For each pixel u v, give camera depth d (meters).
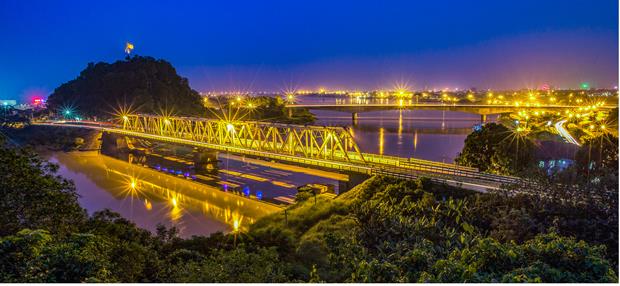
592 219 29.25
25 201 24.00
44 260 15.56
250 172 93.19
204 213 62.75
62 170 99.25
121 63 191.38
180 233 53.72
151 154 125.00
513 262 16.53
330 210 48.28
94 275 15.98
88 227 29.58
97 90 178.50
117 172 96.94
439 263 16.02
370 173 57.62
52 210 25.12
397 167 58.28
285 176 88.19
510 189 36.84
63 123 159.75
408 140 136.75
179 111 179.38
